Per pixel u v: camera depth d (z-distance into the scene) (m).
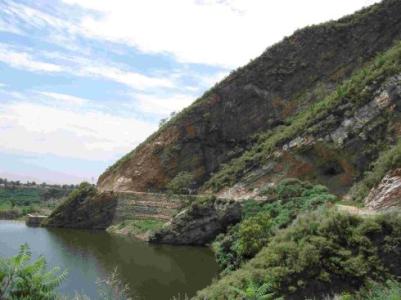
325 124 54.59
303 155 54.75
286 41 78.38
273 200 49.69
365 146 51.09
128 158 77.50
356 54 74.25
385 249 22.81
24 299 8.81
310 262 22.23
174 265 39.62
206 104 74.88
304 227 24.84
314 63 75.69
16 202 91.75
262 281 21.34
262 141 69.38
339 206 38.69
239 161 64.00
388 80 52.78
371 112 52.19
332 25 77.75
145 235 56.88
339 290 21.31
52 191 104.19
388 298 15.66
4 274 9.12
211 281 33.50
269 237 33.78
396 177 35.47
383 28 74.75
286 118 72.50
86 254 43.72
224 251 38.19
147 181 71.94
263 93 74.94
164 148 73.38
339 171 52.47
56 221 67.06
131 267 38.28
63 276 9.78
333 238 23.50
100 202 67.06
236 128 73.31
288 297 21.02
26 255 9.51
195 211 52.53
